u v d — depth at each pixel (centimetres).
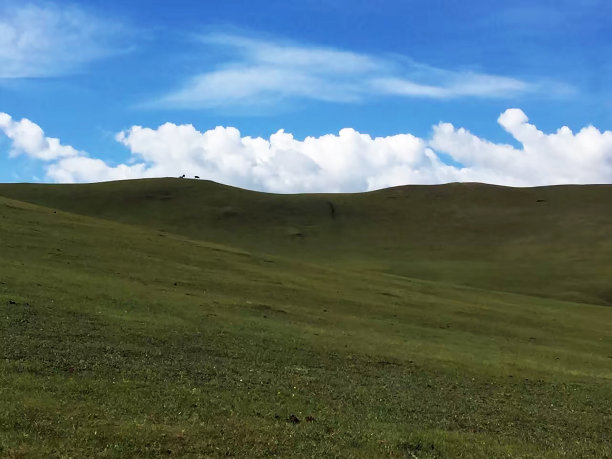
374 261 11375
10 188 15025
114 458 1473
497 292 8206
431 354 3703
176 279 5156
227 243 12275
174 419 1814
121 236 6831
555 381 3384
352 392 2525
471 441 2003
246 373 2595
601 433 2398
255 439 1725
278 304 4869
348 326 4425
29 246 5303
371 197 16625
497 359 3884
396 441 1878
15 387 1886
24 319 2944
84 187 15538
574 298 9119
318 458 1653
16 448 1438
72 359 2361
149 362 2528
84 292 3906
